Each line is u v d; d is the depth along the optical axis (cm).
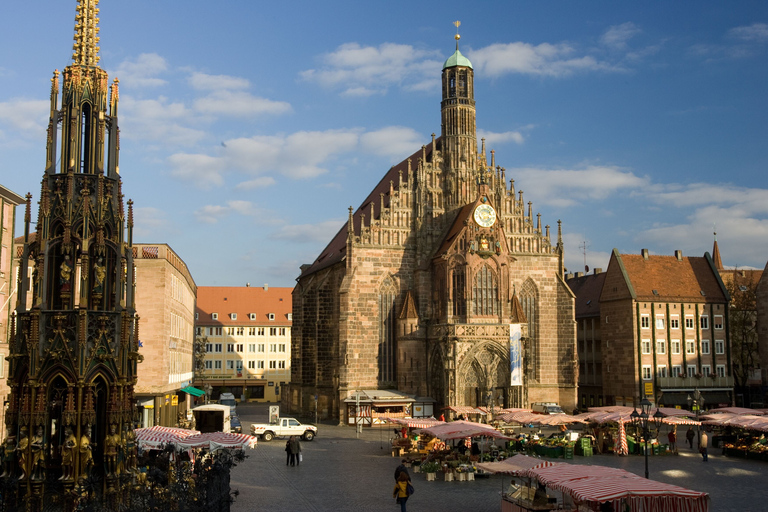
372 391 9856
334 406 10575
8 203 6631
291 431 8006
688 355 11694
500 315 9788
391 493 4694
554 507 3681
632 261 12031
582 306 13200
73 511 2484
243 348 17175
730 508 4338
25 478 2594
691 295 11875
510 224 10644
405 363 9994
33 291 2705
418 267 10262
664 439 8694
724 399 11650
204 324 16962
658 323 11625
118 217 2853
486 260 9819
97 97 2853
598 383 12531
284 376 17312
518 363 9731
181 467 3462
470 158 10744
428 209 10475
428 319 10144
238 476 5356
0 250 6406
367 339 10106
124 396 2778
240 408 14338
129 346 2802
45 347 2659
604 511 3422
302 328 11631
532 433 8656
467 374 9619
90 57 2911
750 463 6419
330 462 6203
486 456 5828
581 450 6888
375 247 10231
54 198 2769
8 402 2705
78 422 2645
